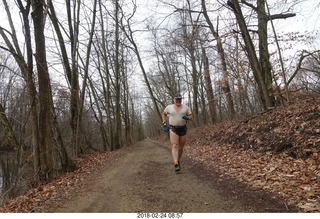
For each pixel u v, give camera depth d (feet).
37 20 28.27
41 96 28.66
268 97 40.09
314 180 16.57
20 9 28.53
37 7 28.14
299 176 17.79
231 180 19.34
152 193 17.80
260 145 29.01
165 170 25.62
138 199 16.76
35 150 28.40
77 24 51.85
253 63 40.93
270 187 16.51
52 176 28.76
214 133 50.31
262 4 42.70
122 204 16.14
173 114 23.77
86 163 40.42
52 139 31.22
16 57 29.14
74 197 19.16
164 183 20.26
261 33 43.73
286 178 17.80
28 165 30.81
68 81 52.37
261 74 39.99
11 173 38.70
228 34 44.62
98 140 104.68
